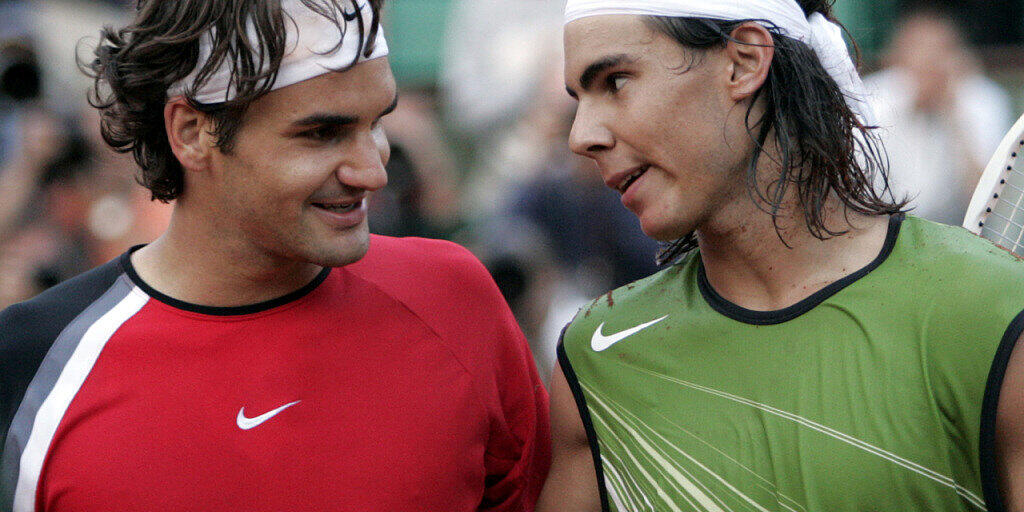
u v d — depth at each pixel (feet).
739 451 21.45
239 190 21.21
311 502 21.56
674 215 21.86
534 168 54.29
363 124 21.12
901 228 21.68
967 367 19.58
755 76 21.34
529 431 25.13
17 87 52.11
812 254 21.80
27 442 21.22
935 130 53.88
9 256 45.70
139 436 21.13
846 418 20.39
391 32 68.59
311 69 20.24
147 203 47.44
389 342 22.98
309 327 22.44
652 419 22.66
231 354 21.94
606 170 22.20
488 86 64.08
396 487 22.07
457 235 53.31
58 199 46.88
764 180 21.86
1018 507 19.40
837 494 20.22
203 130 21.21
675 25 21.01
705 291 23.11
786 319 21.63
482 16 65.51
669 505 22.21
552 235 51.83
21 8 54.13
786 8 21.75
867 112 23.47
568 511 24.72
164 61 21.11
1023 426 19.25
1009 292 19.66
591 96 21.94
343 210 21.65
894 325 20.49
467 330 23.95
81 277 23.08
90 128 50.37
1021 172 25.11
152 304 22.24
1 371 21.77
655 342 23.12
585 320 24.68
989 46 62.03
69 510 21.06
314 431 21.86
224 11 20.26
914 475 19.77
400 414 22.45
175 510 20.95
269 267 22.13
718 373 22.12
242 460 21.36
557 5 63.98
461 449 23.00
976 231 25.05
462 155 64.95
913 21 54.34
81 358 21.65
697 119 21.35
